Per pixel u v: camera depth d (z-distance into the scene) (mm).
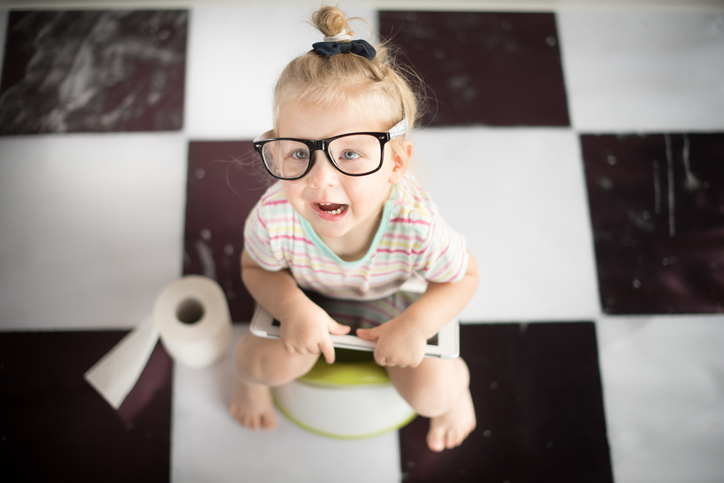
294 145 652
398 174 723
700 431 1095
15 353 1110
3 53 1373
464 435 1063
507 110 1383
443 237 765
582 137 1361
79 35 1402
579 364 1151
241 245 1230
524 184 1312
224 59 1399
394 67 978
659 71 1438
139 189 1268
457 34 1457
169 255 1216
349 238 770
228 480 1025
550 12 1497
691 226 1280
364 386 876
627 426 1099
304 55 673
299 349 777
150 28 1423
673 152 1349
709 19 1498
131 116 1330
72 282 1184
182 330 979
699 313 1204
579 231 1271
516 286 1217
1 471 1007
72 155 1289
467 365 1143
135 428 1057
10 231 1219
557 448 1077
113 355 1072
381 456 1055
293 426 1075
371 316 863
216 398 1091
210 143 1312
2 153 1282
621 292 1219
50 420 1053
